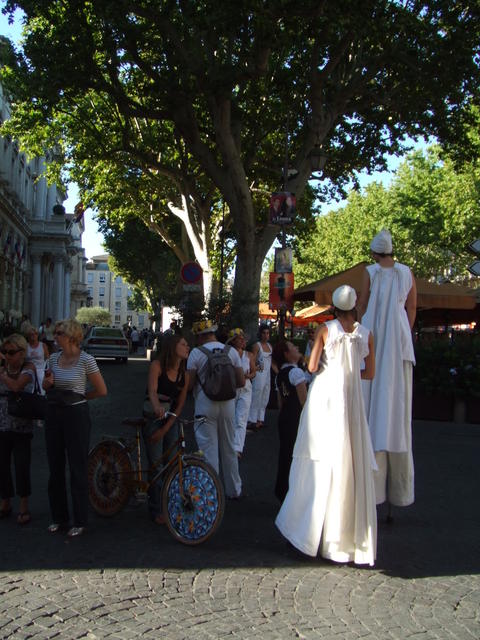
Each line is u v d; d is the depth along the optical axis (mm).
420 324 23531
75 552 5621
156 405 6277
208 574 5125
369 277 6406
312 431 5488
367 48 18516
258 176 26484
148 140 25406
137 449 6660
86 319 120750
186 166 23312
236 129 20016
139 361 41062
